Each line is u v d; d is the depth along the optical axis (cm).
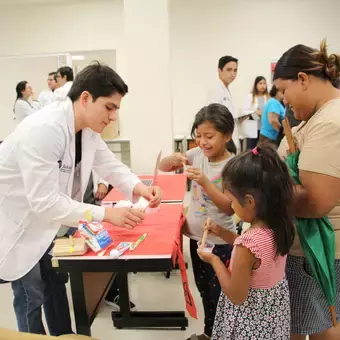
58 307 186
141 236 149
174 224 162
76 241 140
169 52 324
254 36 547
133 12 319
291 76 123
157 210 180
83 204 144
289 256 142
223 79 376
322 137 117
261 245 119
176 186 225
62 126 142
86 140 163
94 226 141
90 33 545
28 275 158
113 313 232
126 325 226
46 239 152
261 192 117
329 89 124
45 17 546
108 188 274
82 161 164
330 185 117
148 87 329
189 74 561
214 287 185
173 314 228
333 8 539
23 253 151
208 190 167
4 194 147
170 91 328
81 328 149
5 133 563
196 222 184
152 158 338
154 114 332
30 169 134
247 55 553
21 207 149
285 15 542
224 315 133
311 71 120
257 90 529
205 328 196
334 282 132
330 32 546
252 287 125
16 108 508
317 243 129
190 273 287
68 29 547
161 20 318
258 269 121
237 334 129
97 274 169
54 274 178
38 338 114
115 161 188
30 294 160
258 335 127
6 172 145
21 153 137
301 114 130
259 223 123
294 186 124
